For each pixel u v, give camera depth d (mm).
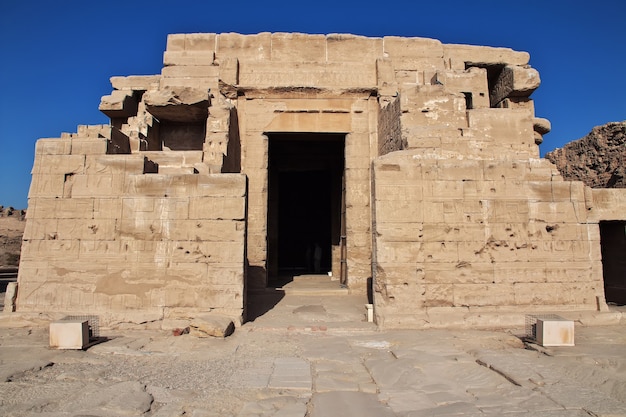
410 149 11344
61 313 9391
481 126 12242
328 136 15750
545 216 10070
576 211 10141
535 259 9906
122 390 5578
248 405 5109
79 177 9891
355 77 15664
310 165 19844
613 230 12594
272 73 15586
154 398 5402
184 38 16234
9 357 7082
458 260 9758
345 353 7395
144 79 17078
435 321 9273
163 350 7688
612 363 6770
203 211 9703
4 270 23172
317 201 25688
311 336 8773
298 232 25562
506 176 10125
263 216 14617
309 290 14023
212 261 9578
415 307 9547
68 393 5586
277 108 15289
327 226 25172
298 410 4961
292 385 5797
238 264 9562
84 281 9539
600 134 17172
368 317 10141
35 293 9531
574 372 6273
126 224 9695
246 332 9031
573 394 5406
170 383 5984
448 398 5359
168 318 9406
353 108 15359
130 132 13430
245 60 15891
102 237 9672
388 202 9828
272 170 19375
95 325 8578
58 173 9922
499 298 9734
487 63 17281
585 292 9922
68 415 4863
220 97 14883
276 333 9016
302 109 15289
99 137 11055
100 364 6887
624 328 9195
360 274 14211
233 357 7273
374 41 16531
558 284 9875
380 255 9672
